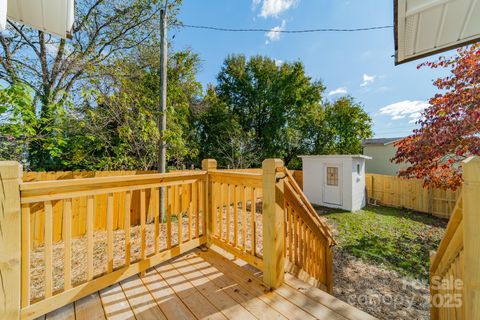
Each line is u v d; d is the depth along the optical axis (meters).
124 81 5.87
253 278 2.06
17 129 4.13
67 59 6.12
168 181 2.27
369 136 18.89
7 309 1.25
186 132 10.88
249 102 16.64
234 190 2.38
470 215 0.87
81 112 5.56
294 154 16.31
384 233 5.89
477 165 0.86
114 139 6.04
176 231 4.21
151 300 1.74
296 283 1.97
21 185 1.33
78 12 6.39
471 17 1.63
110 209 1.84
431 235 5.76
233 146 12.27
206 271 2.19
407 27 1.77
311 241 2.64
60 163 5.73
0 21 1.42
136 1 6.57
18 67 5.59
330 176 8.70
